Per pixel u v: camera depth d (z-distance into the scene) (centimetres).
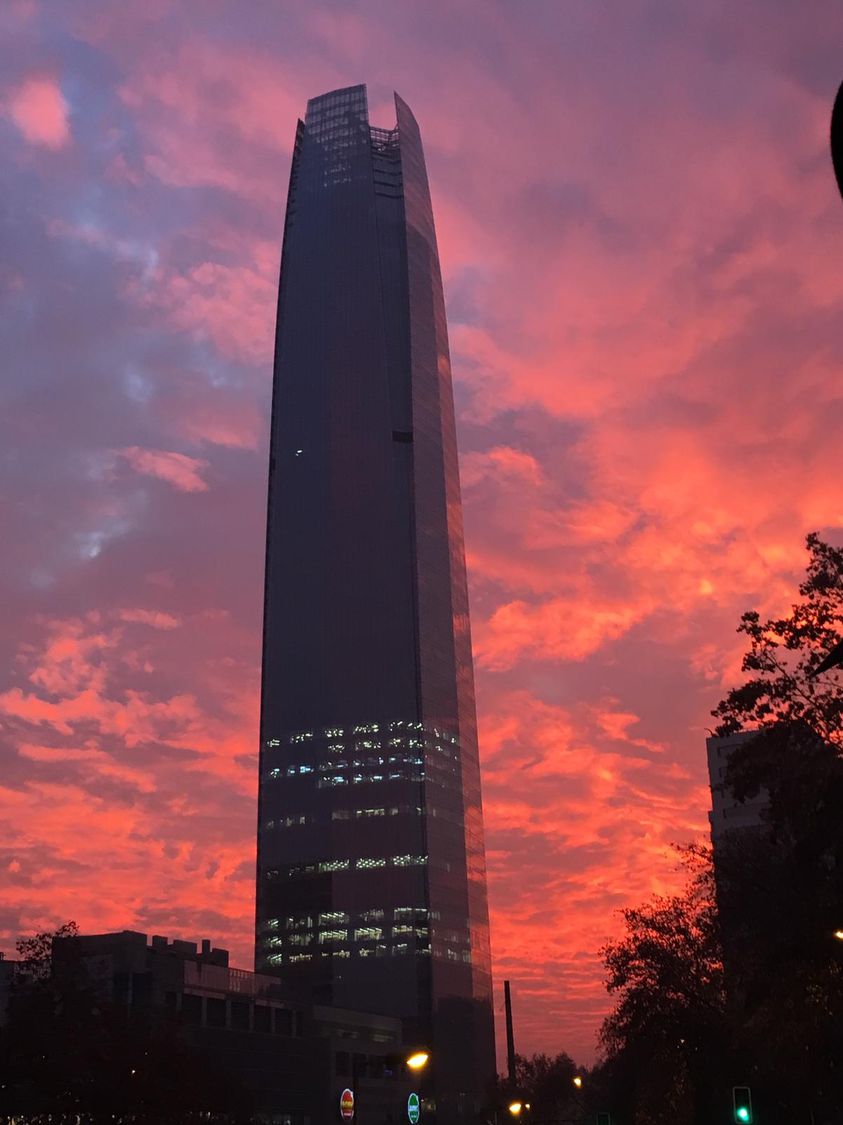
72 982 8631
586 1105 16000
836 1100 5941
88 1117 9100
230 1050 18762
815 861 5197
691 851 7200
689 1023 7406
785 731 4806
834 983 5231
